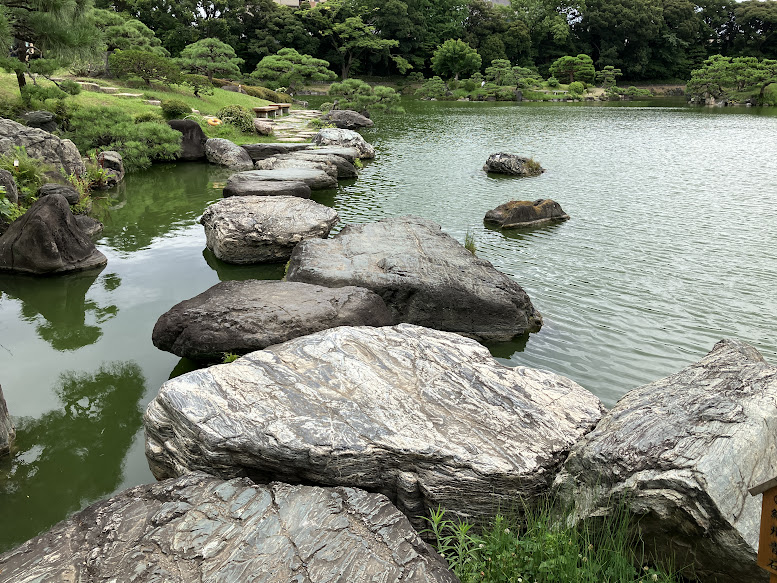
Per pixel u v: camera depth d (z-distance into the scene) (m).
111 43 39.56
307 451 5.19
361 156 28.33
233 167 25.69
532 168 24.67
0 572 4.25
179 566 4.17
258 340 8.10
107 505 4.91
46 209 12.57
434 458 5.19
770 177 23.61
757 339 9.79
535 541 4.67
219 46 49.16
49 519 5.97
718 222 17.08
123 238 15.36
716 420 4.72
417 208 18.62
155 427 5.89
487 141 34.56
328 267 10.64
